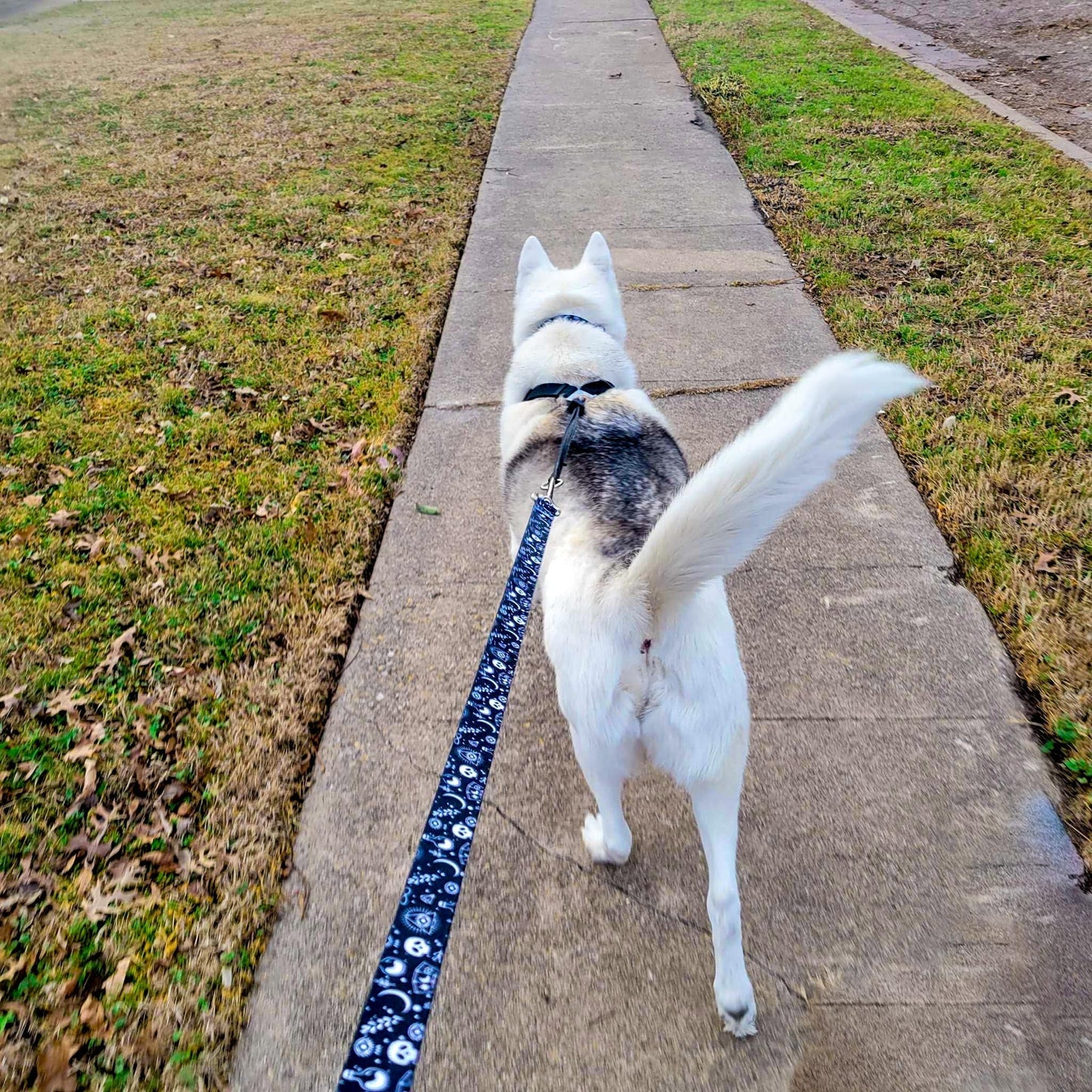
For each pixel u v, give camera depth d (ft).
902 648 7.57
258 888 5.97
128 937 5.72
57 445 9.95
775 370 10.50
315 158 16.44
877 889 5.85
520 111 18.34
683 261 12.63
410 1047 2.80
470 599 8.20
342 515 8.98
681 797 6.52
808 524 8.71
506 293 12.10
